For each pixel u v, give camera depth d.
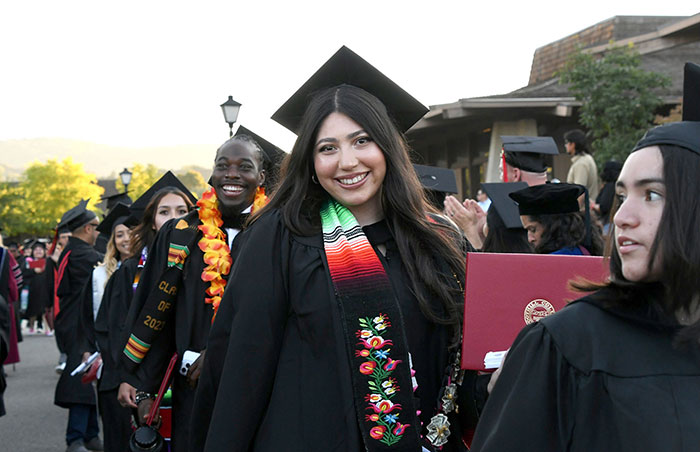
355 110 2.43
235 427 2.17
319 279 2.28
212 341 2.34
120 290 5.14
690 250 1.40
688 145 1.45
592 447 1.42
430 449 2.30
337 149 2.41
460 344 2.38
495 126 13.11
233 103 13.83
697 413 1.37
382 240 2.47
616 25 17.95
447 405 2.35
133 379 3.68
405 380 2.20
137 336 3.65
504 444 1.49
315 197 2.51
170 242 3.72
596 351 1.46
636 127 12.92
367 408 2.16
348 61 2.64
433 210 2.72
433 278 2.36
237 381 2.20
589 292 1.68
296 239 2.37
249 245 2.38
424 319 2.36
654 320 1.48
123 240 6.18
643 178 1.46
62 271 8.00
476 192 15.09
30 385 10.61
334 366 2.21
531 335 1.56
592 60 12.65
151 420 3.61
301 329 2.27
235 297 2.31
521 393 1.51
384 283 2.27
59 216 75.06
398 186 2.47
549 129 14.02
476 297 2.17
